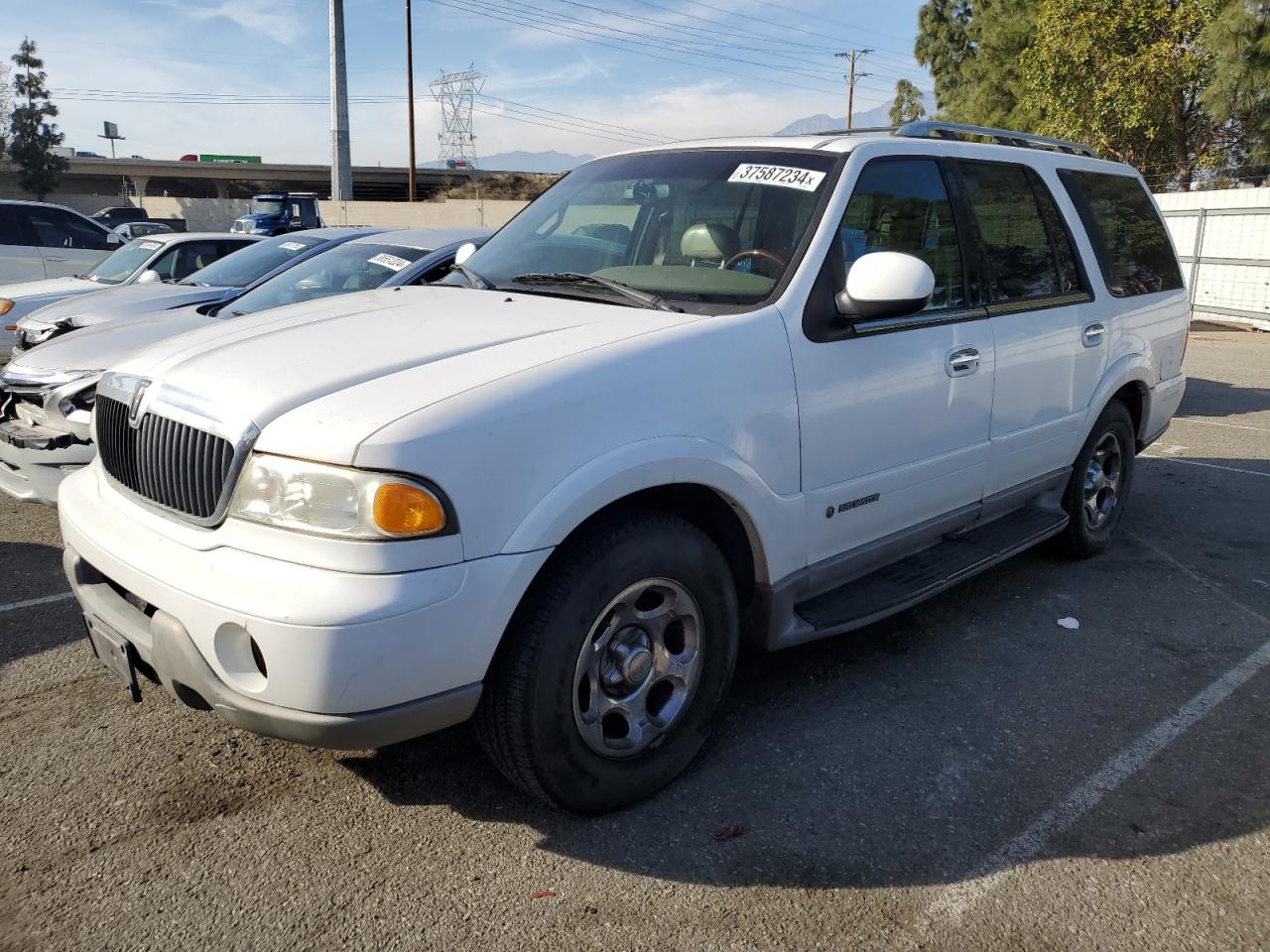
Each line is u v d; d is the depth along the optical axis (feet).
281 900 8.00
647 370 8.83
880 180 11.50
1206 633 13.56
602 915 7.86
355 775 9.84
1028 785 9.80
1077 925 7.82
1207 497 20.52
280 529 7.57
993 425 12.87
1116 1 68.49
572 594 8.28
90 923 7.72
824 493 10.50
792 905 8.00
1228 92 62.59
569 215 12.80
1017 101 88.12
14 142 191.72
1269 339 48.83
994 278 12.94
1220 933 7.76
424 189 287.48
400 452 7.38
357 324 9.96
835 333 10.44
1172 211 59.21
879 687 11.85
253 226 95.91
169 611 7.96
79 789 9.54
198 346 9.74
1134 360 15.81
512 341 9.13
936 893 8.18
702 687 9.69
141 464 8.91
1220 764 10.24
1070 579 15.60
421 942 7.55
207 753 10.23
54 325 23.68
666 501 9.70
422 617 7.41
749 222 11.12
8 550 16.61
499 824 9.05
